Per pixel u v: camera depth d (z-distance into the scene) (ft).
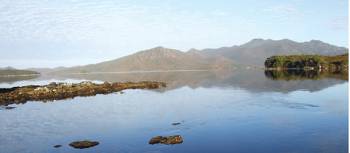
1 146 115.34
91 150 107.55
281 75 530.27
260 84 349.20
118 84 369.30
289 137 116.26
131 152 104.37
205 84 390.01
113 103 221.25
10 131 137.59
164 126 139.85
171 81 488.85
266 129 129.29
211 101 217.97
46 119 163.73
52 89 296.10
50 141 120.67
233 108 183.32
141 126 141.18
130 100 237.45
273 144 108.88
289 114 157.69
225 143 112.06
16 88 311.88
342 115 150.30
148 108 193.57
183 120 151.94
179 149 106.42
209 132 127.34
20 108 205.57
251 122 142.82
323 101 196.95
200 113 169.99
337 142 108.06
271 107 181.57
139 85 369.30
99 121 155.12
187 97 248.11
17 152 108.37
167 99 238.27
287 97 223.71
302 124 135.13
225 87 329.93
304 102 196.34
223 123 142.61
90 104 218.59
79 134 130.11
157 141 114.73
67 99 253.24
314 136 116.37
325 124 133.49
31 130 139.03
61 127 143.74
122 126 142.41
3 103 234.58
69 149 109.40
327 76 448.24
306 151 100.42
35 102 237.45
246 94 253.85
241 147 107.14
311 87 286.05
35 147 113.50
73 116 171.01
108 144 114.11
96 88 323.78
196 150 104.99
